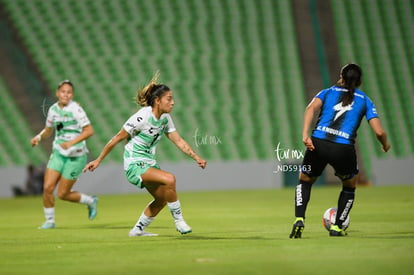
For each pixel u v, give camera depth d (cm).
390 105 10388
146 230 3170
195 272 1720
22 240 2761
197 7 10744
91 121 9156
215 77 10081
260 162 8500
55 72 9606
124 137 2627
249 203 5491
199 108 9656
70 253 2230
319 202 5366
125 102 9444
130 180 2683
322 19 11075
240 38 10606
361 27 11100
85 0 10388
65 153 3512
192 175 8219
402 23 11212
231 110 9712
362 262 1844
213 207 5066
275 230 3050
